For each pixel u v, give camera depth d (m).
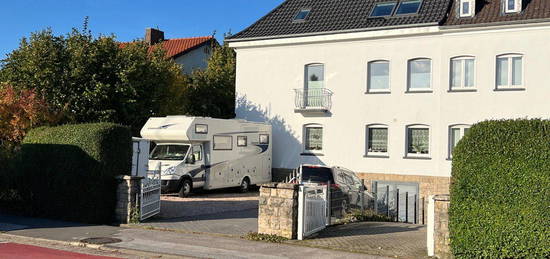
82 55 22.53
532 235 9.18
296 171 23.27
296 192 12.24
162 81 25.48
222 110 31.58
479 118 21.84
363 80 24.09
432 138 22.73
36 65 22.05
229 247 11.34
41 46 22.34
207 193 23.06
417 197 22.80
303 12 26.62
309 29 25.14
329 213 14.38
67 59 22.62
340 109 24.55
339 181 18.34
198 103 30.36
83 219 14.55
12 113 18.86
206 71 32.44
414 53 23.09
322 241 12.06
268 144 25.33
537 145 9.28
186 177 20.97
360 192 17.67
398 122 23.38
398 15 23.77
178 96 27.14
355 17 24.77
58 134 15.23
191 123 21.23
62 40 23.30
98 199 14.40
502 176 9.45
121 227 13.81
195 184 21.39
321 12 26.02
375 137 24.05
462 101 22.12
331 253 10.87
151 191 15.32
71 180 14.79
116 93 23.00
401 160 23.27
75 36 23.41
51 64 22.19
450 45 22.33
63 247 11.50
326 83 24.83
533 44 21.05
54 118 19.83
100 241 11.83
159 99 25.20
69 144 14.91
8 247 11.20
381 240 12.23
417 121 23.02
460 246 9.72
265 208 12.38
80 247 11.58
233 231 13.19
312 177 18.12
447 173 22.30
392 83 23.52
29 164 15.66
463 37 22.12
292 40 25.33
